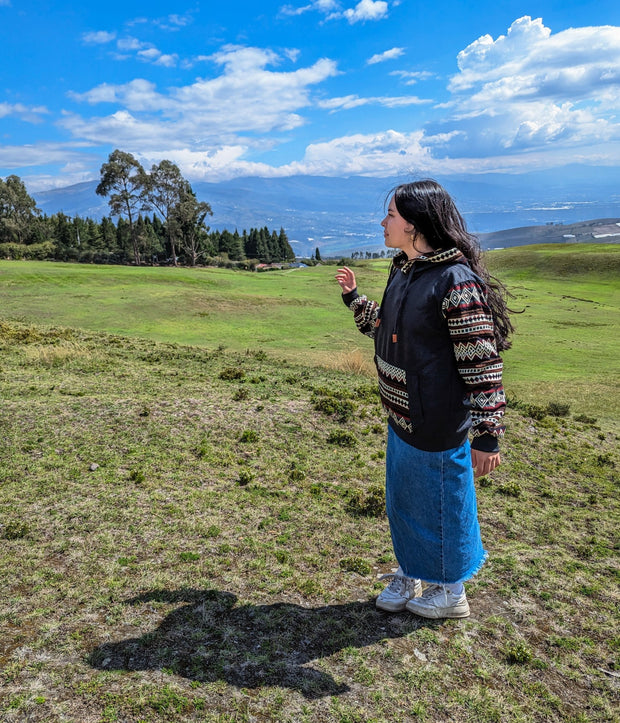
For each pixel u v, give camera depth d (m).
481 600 3.28
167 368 12.03
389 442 2.46
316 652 2.62
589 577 3.87
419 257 2.05
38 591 3.14
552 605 3.30
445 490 2.27
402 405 2.18
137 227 103.69
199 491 5.00
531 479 6.99
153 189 92.94
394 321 2.13
